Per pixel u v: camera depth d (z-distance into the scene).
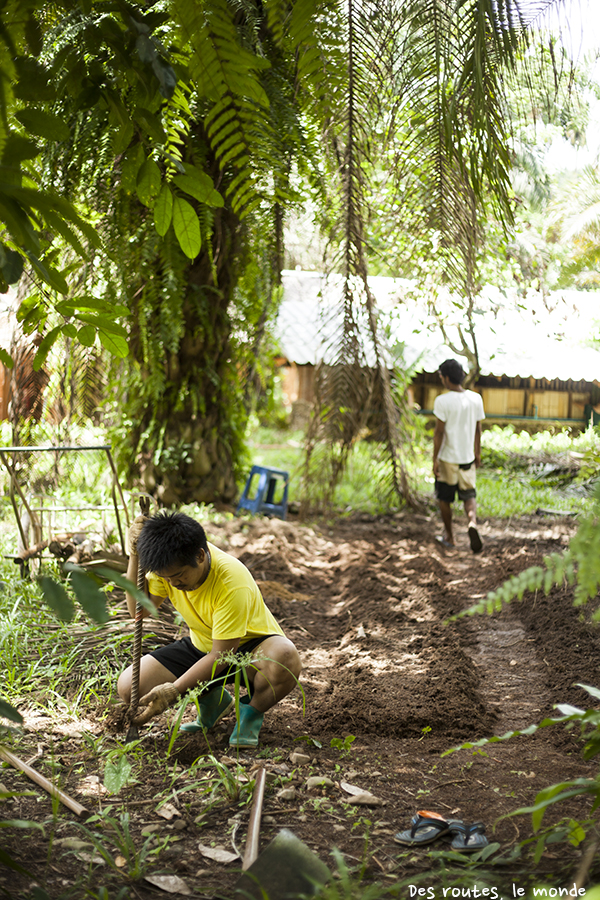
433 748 3.33
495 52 2.87
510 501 9.26
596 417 12.38
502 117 3.04
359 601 5.68
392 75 3.11
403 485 8.95
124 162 2.19
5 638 4.00
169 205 2.16
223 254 7.07
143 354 7.53
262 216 4.60
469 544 7.48
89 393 7.62
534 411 13.73
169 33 2.43
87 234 1.80
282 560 6.66
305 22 2.45
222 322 8.09
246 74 2.08
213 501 8.39
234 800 2.74
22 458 7.34
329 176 4.36
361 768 3.09
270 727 3.51
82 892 2.17
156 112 2.20
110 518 6.97
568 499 8.99
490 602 1.83
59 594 1.42
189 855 2.40
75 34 2.17
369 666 4.30
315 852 2.40
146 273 6.25
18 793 2.18
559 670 4.34
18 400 6.98
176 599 3.31
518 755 3.25
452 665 4.30
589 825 2.49
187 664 3.47
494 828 2.52
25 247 1.90
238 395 8.88
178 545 2.96
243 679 3.45
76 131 3.63
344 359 6.89
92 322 2.29
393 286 8.62
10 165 1.69
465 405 7.10
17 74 1.75
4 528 6.73
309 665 4.45
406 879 2.25
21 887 2.16
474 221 3.81
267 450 14.60
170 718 3.50
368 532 8.05
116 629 4.28
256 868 2.22
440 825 2.51
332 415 7.23
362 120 3.34
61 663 3.91
